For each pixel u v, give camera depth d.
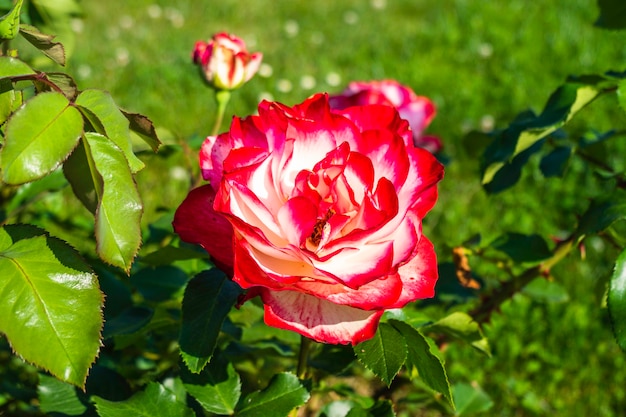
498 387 0.96
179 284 0.57
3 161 0.33
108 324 0.54
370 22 2.30
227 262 0.37
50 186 0.59
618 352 1.02
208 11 2.36
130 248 0.35
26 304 0.35
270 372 0.66
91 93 0.37
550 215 1.29
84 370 0.35
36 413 0.63
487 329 1.00
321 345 0.54
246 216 0.36
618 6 0.57
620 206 0.50
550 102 0.53
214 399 0.45
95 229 0.34
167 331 0.56
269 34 2.22
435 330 0.49
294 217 0.35
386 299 0.35
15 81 0.38
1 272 0.36
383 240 0.37
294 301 0.37
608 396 0.96
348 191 0.37
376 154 0.38
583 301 1.09
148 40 2.12
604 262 1.15
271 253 0.36
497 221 1.28
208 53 0.60
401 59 1.97
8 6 0.59
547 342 1.03
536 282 0.65
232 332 0.53
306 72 1.92
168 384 0.51
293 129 0.38
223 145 0.40
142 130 0.39
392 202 0.36
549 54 1.94
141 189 1.32
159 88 1.75
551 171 0.61
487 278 1.11
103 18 2.30
